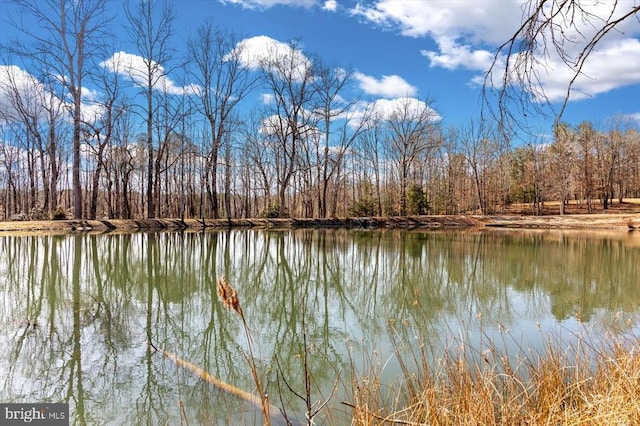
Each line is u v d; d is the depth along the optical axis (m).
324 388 3.75
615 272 10.48
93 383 3.80
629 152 42.09
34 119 23.42
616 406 2.41
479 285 8.88
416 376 3.76
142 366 4.20
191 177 32.91
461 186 44.91
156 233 18.53
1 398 3.52
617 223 26.50
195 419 3.17
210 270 10.30
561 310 6.66
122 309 6.36
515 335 5.24
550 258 12.93
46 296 6.95
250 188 37.91
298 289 8.56
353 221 27.44
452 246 16.11
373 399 2.99
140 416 3.24
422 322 5.93
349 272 10.61
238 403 3.41
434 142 32.78
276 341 5.16
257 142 31.19
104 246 13.42
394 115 31.64
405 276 10.03
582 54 2.14
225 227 23.06
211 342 5.06
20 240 14.20
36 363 4.21
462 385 2.98
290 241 17.36
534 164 37.78
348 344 4.96
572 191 38.72
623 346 3.94
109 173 26.05
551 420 2.56
